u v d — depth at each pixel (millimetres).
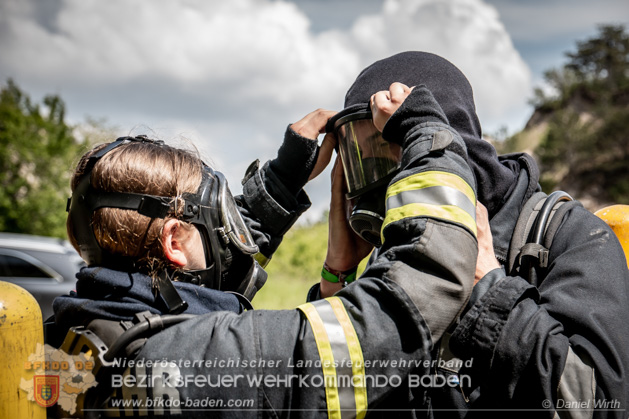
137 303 1209
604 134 60906
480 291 1328
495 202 1526
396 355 1108
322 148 1860
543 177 60375
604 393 1182
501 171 1538
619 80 74000
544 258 1418
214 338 1146
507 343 1220
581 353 1215
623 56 76750
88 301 1205
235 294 1426
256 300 9453
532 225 1499
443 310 1136
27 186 23531
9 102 28188
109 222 1232
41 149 24391
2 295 1224
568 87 74750
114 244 1236
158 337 1155
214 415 1097
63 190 24203
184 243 1305
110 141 1452
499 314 1255
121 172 1245
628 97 72062
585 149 60125
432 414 1306
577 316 1253
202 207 1319
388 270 1158
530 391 1202
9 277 6848
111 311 1191
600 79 74812
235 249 1441
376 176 1583
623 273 1354
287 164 1854
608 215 1733
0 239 7309
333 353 1106
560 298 1295
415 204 1209
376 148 1580
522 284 1288
